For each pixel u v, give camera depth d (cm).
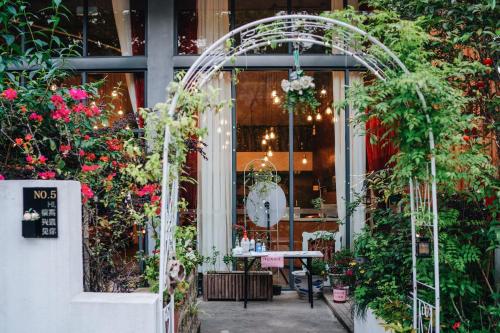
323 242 775
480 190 429
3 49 465
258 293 718
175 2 789
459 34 473
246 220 776
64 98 440
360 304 518
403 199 476
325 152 777
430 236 442
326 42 446
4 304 330
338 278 677
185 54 779
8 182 331
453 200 477
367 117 436
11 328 329
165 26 766
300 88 458
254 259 712
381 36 468
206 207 774
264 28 443
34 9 778
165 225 383
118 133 530
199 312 623
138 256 573
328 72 777
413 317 437
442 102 410
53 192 331
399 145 444
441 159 412
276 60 760
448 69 429
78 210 351
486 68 432
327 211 778
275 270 776
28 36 750
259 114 776
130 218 527
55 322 329
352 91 429
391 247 512
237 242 755
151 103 759
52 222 330
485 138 484
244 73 775
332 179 777
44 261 330
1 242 331
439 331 410
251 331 566
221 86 774
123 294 350
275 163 778
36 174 415
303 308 675
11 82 454
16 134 430
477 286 436
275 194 778
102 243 520
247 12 787
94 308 331
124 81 782
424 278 435
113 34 792
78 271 351
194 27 791
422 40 430
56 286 331
